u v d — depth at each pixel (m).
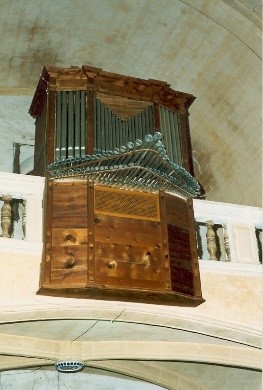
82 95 9.47
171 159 9.48
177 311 7.98
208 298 8.20
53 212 7.58
